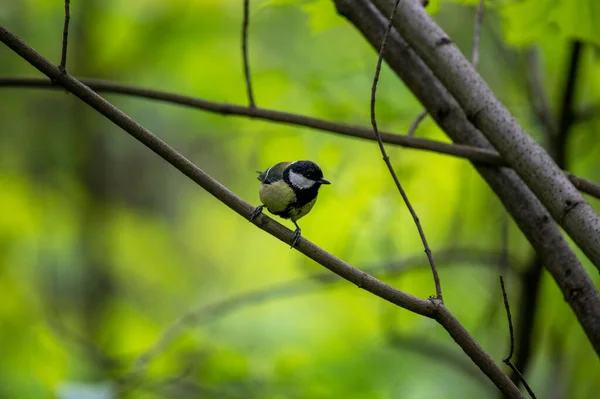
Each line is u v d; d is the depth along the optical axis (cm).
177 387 993
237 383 1002
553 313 954
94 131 1588
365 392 1026
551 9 757
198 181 512
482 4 717
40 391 1020
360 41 1140
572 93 823
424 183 1066
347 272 491
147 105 1380
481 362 476
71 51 1366
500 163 634
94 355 1122
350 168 1061
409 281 1116
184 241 1847
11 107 1580
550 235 615
